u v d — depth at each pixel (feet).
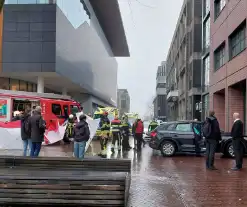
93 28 172.55
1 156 28.50
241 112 80.07
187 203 24.64
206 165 41.70
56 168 27.66
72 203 21.49
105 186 21.49
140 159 51.78
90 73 165.99
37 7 107.86
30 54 107.45
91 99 182.91
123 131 66.69
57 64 108.68
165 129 56.49
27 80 129.59
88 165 27.68
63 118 76.74
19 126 53.06
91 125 50.80
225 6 84.28
